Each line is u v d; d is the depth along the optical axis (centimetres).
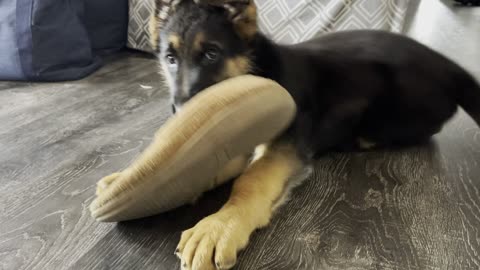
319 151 67
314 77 64
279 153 55
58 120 81
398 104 66
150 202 43
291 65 62
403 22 111
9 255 43
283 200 51
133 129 76
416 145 71
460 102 68
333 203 53
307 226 48
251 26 59
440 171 61
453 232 47
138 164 41
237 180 50
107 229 47
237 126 41
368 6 109
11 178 59
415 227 48
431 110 66
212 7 58
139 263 42
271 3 117
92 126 78
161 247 44
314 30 114
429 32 162
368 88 65
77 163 63
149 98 94
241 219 43
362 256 43
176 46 57
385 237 46
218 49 57
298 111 59
